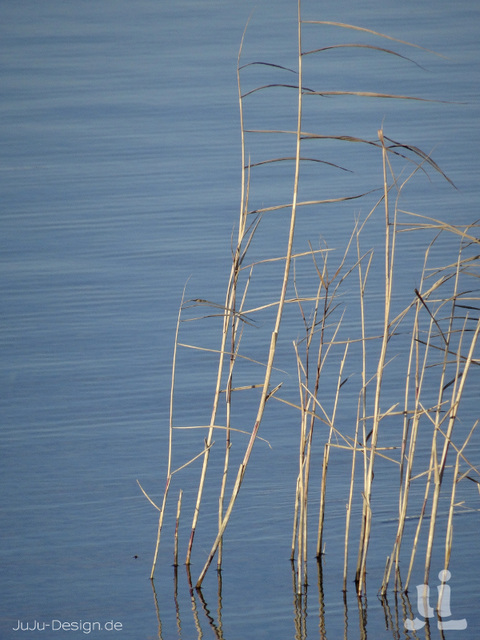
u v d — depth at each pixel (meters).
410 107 74.06
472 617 22.05
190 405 34.88
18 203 57.72
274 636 21.69
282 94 78.62
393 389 35.44
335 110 74.38
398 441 31.41
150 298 44.81
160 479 29.48
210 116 73.94
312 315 42.50
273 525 26.70
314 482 29.14
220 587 23.72
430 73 81.12
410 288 44.47
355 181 60.00
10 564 24.88
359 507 27.52
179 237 52.19
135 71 85.75
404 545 25.39
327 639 21.38
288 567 24.59
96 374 37.25
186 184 60.44
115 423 33.41
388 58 86.06
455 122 69.88
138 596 23.44
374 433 22.94
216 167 63.38
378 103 75.44
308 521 26.89
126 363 38.25
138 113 74.88
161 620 22.38
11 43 95.75
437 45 89.50
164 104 76.94
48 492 28.64
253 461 30.61
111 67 87.06
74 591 23.62
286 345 39.91
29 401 35.06
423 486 28.66
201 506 27.78
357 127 70.19
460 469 29.38
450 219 52.47
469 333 39.25
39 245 51.34
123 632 21.91
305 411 23.84
